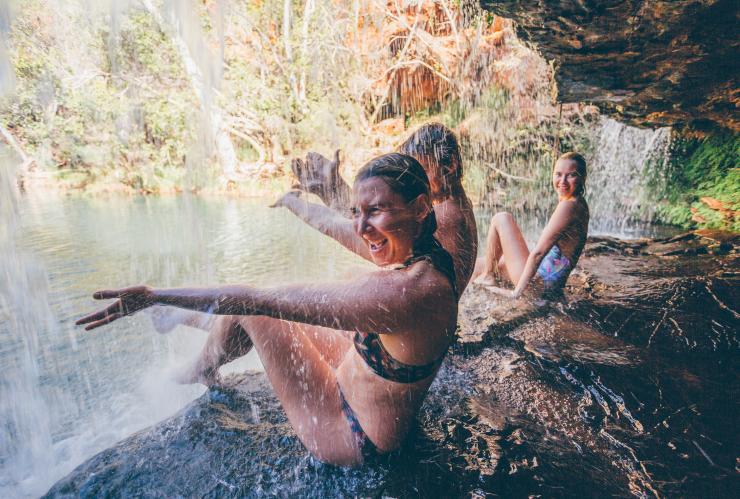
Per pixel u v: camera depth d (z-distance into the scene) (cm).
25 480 145
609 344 206
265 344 128
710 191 735
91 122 948
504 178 1055
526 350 199
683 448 133
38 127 879
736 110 496
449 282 108
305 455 131
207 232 599
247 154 1238
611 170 905
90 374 214
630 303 259
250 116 1159
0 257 295
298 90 1198
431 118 1265
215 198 1037
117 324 277
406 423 121
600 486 117
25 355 229
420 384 116
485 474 121
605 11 275
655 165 824
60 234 577
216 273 408
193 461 131
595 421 147
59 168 1013
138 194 1068
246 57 1132
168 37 785
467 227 162
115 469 128
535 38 333
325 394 127
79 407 186
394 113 1362
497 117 1075
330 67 1195
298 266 427
